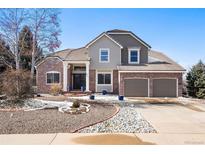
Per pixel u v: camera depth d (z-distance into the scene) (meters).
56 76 33.72
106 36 33.84
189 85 33.34
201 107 20.61
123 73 30.75
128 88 30.77
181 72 30.42
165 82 30.61
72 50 36.94
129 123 13.07
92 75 33.72
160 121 13.71
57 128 11.55
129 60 34.66
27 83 19.02
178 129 11.46
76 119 13.81
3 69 29.56
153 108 19.72
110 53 33.84
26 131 10.95
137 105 21.72
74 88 35.06
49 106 18.95
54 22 27.97
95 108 18.58
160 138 9.73
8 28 29.05
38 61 33.97
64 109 16.83
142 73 30.59
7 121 13.05
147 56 34.81
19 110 17.03
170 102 24.34
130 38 35.19
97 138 9.73
